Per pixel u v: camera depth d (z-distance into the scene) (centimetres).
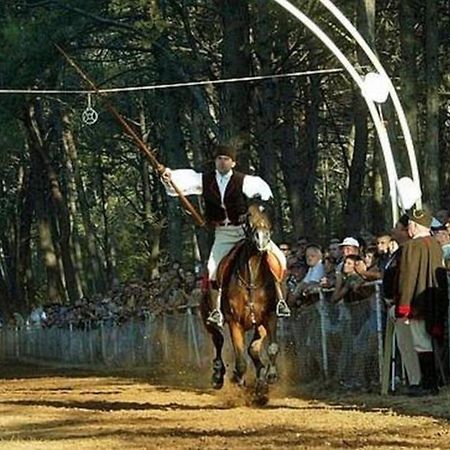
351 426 2192
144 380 4144
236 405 2725
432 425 2173
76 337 6925
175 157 6800
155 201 9831
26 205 10194
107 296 6769
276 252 2667
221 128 5509
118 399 3111
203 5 5869
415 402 2573
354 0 5306
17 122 6756
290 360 3366
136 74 7712
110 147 9375
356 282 3050
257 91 6041
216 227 2703
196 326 4388
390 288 2742
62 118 8788
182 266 5522
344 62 3366
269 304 2634
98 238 11069
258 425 2258
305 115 7112
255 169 7306
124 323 5778
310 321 3266
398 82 6425
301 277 3672
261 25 5422
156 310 5128
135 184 11100
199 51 6088
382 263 3170
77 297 8894
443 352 2773
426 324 2656
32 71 6016
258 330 2664
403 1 4784
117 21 5612
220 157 2647
